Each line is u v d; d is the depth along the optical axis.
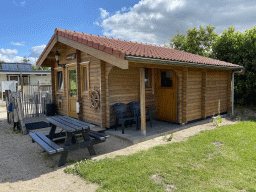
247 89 11.17
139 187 3.20
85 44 5.99
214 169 3.83
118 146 5.31
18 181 3.52
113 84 6.64
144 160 4.25
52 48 8.26
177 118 7.38
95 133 5.02
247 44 11.09
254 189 3.10
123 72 6.93
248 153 4.59
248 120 8.42
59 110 9.61
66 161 4.38
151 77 7.98
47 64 9.61
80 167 3.94
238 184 3.28
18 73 22.19
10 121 8.25
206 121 8.14
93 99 6.81
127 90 7.09
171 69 7.21
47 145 4.08
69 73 8.52
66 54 8.47
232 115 9.60
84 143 4.42
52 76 9.84
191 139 5.69
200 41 20.84
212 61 9.08
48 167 4.10
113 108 6.75
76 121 4.97
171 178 3.48
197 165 4.01
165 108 7.82
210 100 8.57
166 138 5.94
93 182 3.43
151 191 3.08
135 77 7.32
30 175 3.75
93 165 4.03
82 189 3.22
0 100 17.50
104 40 7.58
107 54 5.23
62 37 7.33
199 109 8.03
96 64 6.70
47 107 9.35
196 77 7.73
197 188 3.17
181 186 3.23
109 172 3.71
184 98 7.16
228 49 11.98
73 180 3.53
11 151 5.00
